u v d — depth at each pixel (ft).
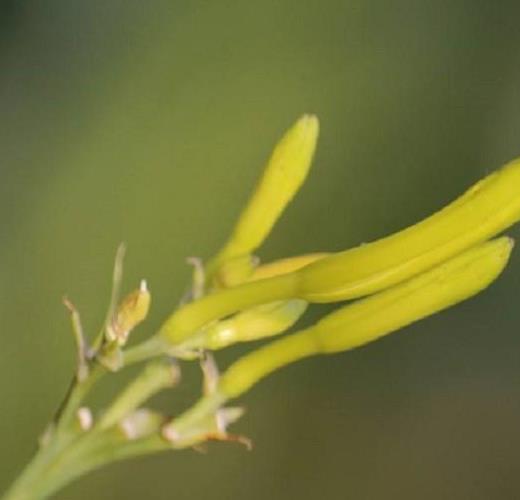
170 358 2.52
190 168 3.57
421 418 3.68
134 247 3.57
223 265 2.58
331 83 3.58
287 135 2.61
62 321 3.57
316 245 3.58
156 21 3.59
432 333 3.68
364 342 2.54
